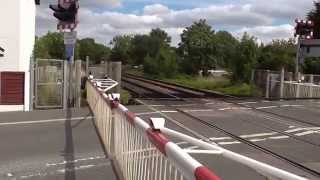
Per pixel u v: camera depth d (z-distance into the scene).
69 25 23.81
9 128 17.02
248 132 17.38
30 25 29.92
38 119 19.50
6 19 23.73
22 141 14.25
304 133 17.55
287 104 29.83
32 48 32.50
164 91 43.78
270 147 14.38
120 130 9.97
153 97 34.19
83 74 33.03
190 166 4.19
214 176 3.60
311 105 29.47
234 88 49.34
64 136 15.16
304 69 53.22
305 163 12.17
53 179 9.71
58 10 23.53
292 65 51.72
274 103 30.42
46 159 11.64
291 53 54.97
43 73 24.59
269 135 16.83
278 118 22.17
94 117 19.78
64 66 24.45
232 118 21.62
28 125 17.78
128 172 8.54
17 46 23.92
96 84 20.91
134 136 7.89
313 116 23.39
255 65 54.34
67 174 10.12
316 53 38.94
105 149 12.80
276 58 52.66
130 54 162.38
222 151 5.26
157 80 77.06
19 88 24.06
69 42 24.09
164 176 5.49
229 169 10.86
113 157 11.26
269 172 4.39
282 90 35.91
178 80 78.38
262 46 58.69
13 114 21.41
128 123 8.65
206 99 32.91
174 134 6.14
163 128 6.43
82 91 28.39
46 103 24.50
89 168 10.66
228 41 91.94
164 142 5.43
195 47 92.75
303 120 21.61
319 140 15.95
